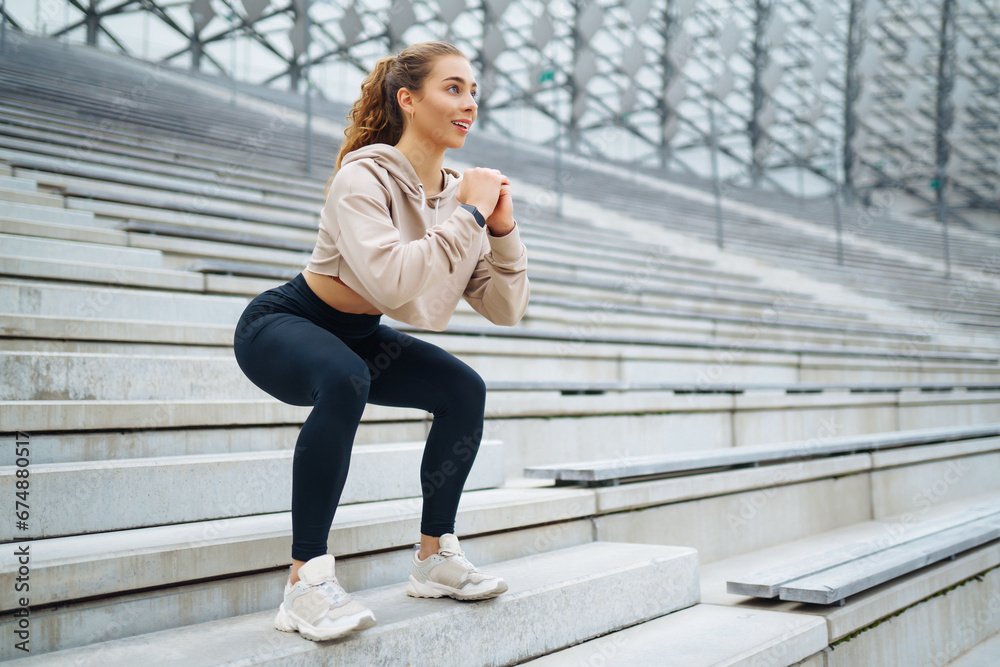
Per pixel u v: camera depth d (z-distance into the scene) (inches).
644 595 66.6
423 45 52.4
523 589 57.1
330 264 49.1
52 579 44.0
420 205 51.7
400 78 51.7
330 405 45.5
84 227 122.9
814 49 840.3
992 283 405.4
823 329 237.9
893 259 428.1
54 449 61.6
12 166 147.1
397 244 45.6
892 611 75.4
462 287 55.2
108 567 46.3
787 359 193.8
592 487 83.3
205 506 60.8
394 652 47.1
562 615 58.7
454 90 51.5
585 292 203.6
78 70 397.4
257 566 53.0
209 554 50.6
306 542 46.5
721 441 134.1
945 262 427.5
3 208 122.6
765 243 387.5
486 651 52.7
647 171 684.7
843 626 67.7
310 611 44.4
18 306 88.7
